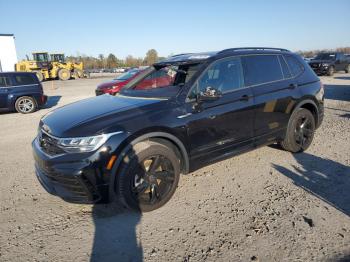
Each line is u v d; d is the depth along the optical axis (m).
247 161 4.57
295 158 4.63
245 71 4.06
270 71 4.37
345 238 2.64
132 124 3.04
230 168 4.33
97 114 3.22
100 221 3.09
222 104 3.70
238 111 3.84
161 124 3.18
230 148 3.89
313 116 4.94
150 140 3.23
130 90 4.25
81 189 2.88
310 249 2.51
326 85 15.51
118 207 3.36
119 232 2.89
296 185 3.71
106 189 2.94
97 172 2.86
